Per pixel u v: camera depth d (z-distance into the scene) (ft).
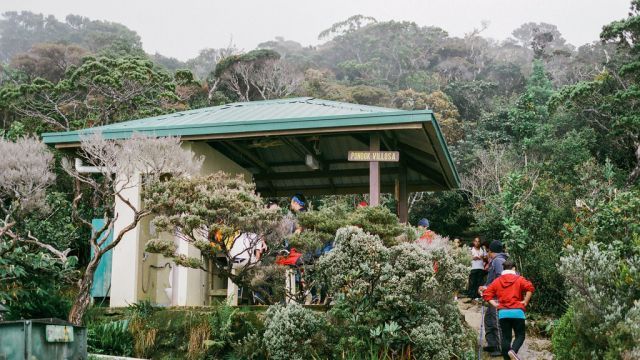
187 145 35.58
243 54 191.52
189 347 27.32
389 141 39.01
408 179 49.96
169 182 27.53
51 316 29.01
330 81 218.59
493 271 31.01
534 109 119.34
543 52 260.62
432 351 24.40
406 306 24.66
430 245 27.25
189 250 34.04
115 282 34.24
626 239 39.70
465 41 301.22
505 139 120.57
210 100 161.68
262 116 36.94
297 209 31.37
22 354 18.97
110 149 27.66
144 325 28.60
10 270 29.48
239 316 27.58
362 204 33.06
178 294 33.58
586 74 191.93
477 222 81.61
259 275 27.76
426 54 289.74
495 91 196.24
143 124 37.32
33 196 28.81
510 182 60.85
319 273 27.07
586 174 71.82
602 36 110.42
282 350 24.70
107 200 30.22
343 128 33.58
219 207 26.78
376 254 25.21
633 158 106.42
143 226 35.27
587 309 21.61
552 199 60.44
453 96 191.62
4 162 27.71
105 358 25.26
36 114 87.40
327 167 46.37
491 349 31.14
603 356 20.88
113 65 93.71
